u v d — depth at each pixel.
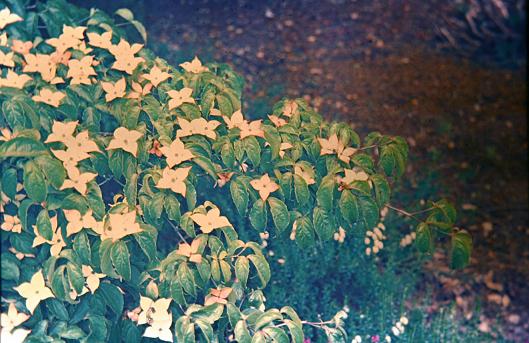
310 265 3.54
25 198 2.51
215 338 2.51
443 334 3.45
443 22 6.45
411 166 5.18
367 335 3.27
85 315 2.49
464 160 5.37
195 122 2.49
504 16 6.52
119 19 4.51
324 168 2.58
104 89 2.49
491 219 4.87
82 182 2.33
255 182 2.46
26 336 2.43
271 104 5.17
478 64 6.27
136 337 2.53
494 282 4.25
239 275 2.44
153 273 2.53
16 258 2.46
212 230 2.59
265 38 5.71
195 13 5.52
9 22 2.57
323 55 5.83
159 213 2.39
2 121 2.48
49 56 2.53
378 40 6.13
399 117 5.54
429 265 4.18
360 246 3.67
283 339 2.44
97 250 2.38
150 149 2.51
